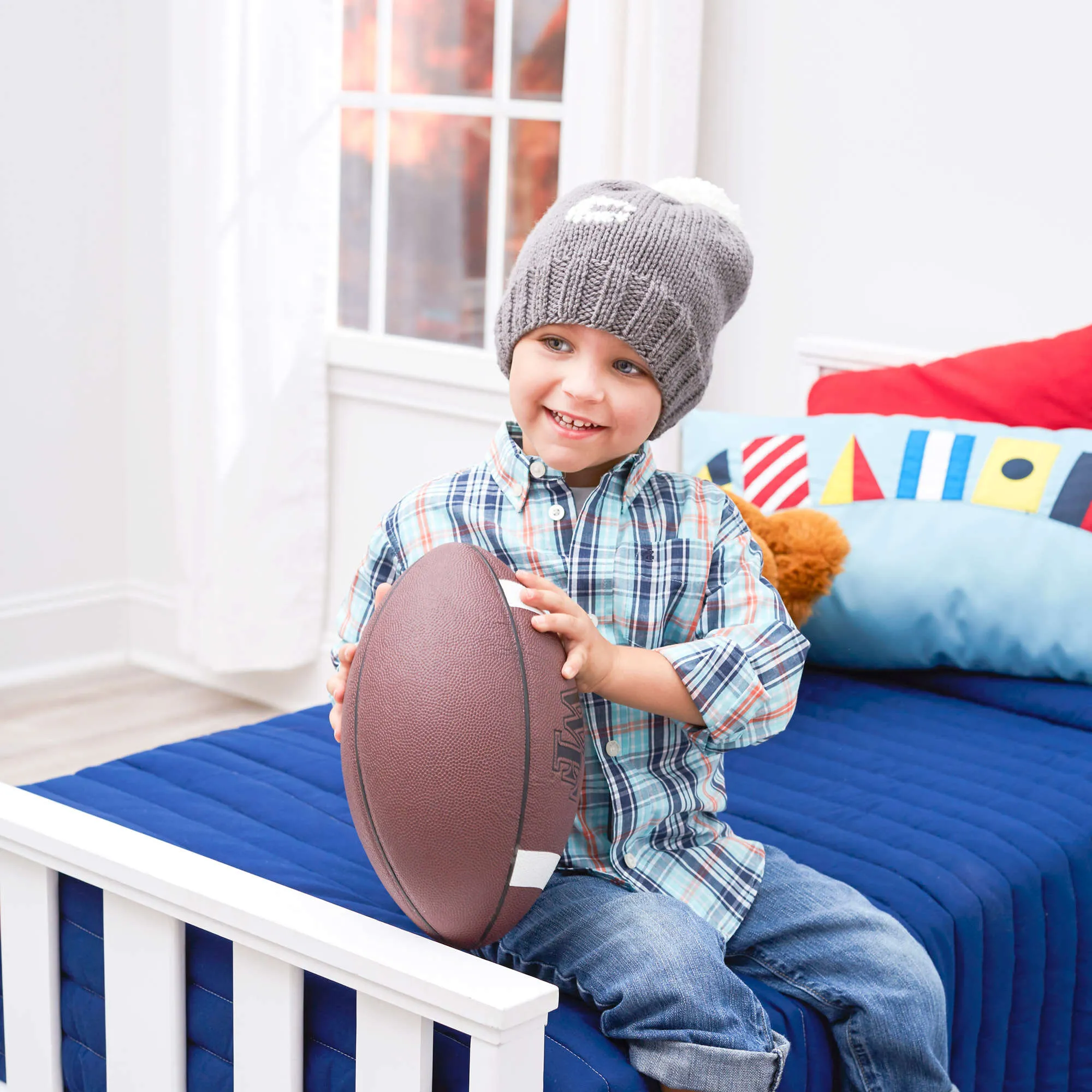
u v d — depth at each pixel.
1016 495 1.80
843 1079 1.14
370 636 1.02
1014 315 2.20
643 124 2.35
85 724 2.89
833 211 2.34
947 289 2.26
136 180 3.08
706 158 2.46
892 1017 1.11
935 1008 1.13
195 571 2.96
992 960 1.31
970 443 1.86
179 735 2.85
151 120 3.03
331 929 0.96
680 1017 1.00
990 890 1.32
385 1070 0.96
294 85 2.73
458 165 2.67
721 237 1.17
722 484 1.93
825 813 1.45
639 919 1.05
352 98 2.78
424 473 2.79
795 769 1.58
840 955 1.13
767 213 2.41
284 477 2.86
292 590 2.90
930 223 2.25
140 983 1.12
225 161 2.74
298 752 1.58
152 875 1.05
